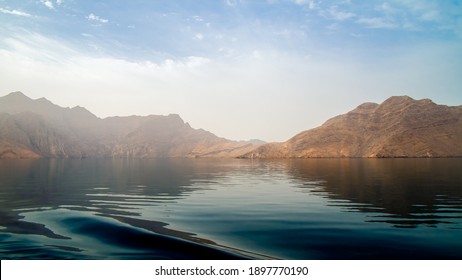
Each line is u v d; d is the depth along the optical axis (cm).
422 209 1908
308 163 9975
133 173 5703
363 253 1116
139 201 2327
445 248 1153
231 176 4909
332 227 1472
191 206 2102
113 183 3750
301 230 1423
